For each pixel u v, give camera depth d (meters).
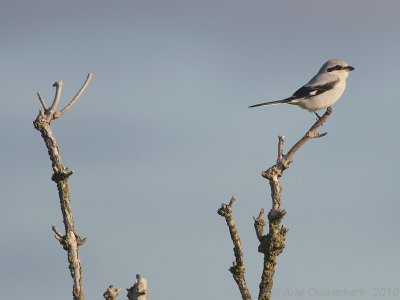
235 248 10.55
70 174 10.38
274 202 10.94
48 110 10.64
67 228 10.25
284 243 10.81
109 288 9.20
